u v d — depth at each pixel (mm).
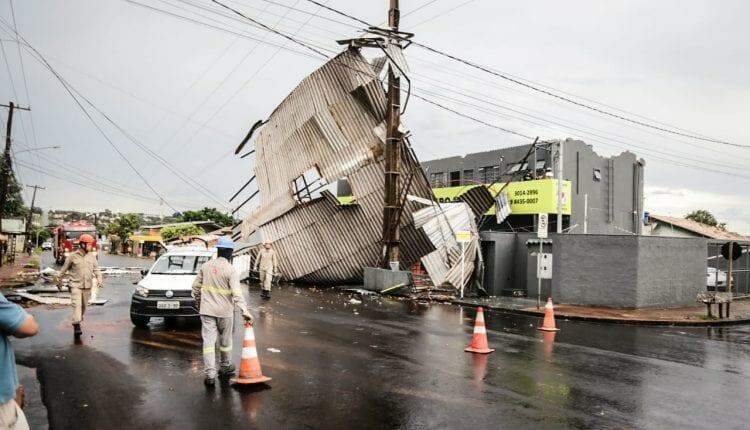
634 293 16969
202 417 5602
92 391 6469
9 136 31359
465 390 6891
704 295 16109
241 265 24859
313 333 10930
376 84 22094
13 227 46375
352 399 6367
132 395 6320
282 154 26172
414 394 6652
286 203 25562
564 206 29250
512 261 21828
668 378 7973
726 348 10930
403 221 23141
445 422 5645
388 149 21812
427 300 18891
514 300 18828
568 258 18031
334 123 23531
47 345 9078
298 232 25219
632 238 17047
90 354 8430
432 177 38906
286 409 5926
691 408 6441
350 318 13523
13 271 26234
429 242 23281
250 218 28203
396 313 15016
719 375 8312
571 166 31719
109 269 28297
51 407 5852
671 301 18109
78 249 10039
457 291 20469
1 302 2781
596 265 17562
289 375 7395
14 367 2924
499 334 11672
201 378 7113
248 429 5285
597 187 32938
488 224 32875
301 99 24875
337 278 24266
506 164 32938
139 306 10656
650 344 11086
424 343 10219
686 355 9961
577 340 11258
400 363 8359
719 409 6438
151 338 9805
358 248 23562
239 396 6355
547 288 19859
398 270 20859
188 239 39094
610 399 6688
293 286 23688
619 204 33656
